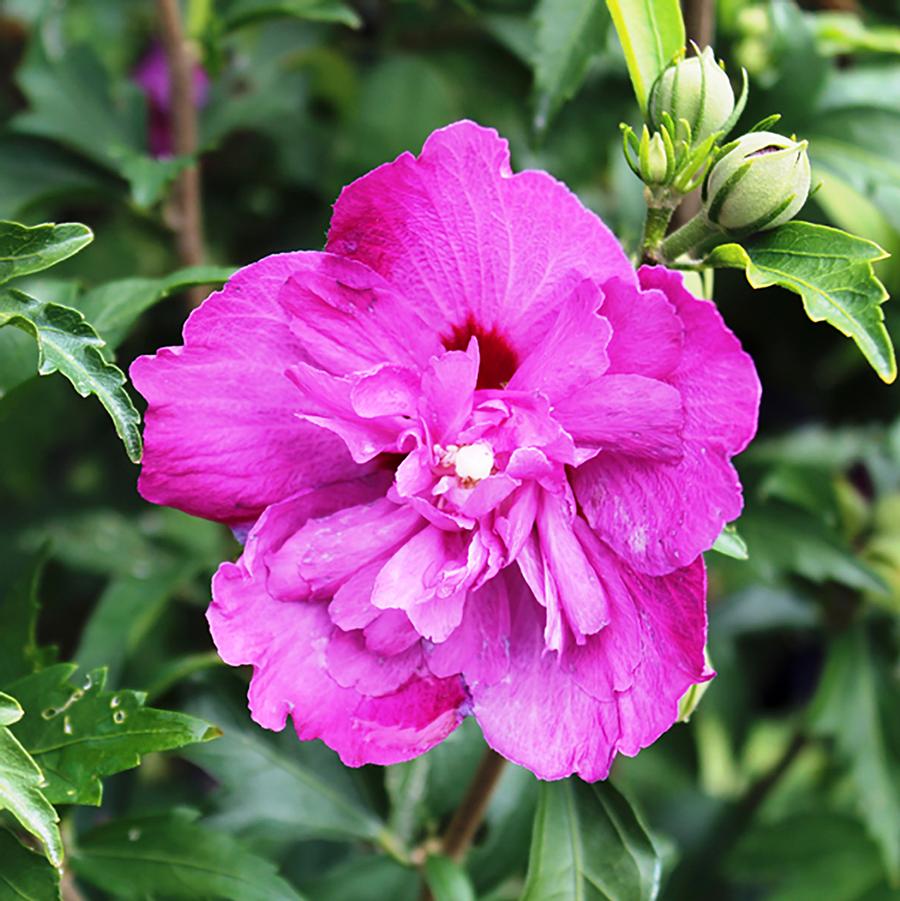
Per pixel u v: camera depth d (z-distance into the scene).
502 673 0.37
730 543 0.37
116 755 0.37
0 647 0.41
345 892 0.48
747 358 0.35
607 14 0.43
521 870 0.47
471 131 0.35
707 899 0.57
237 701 0.45
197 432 0.36
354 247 0.36
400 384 0.36
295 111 0.55
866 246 0.36
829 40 0.50
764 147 0.36
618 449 0.36
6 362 0.41
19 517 0.58
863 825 0.54
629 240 0.44
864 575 0.48
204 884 0.40
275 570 0.36
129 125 0.52
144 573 0.50
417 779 0.45
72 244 0.37
